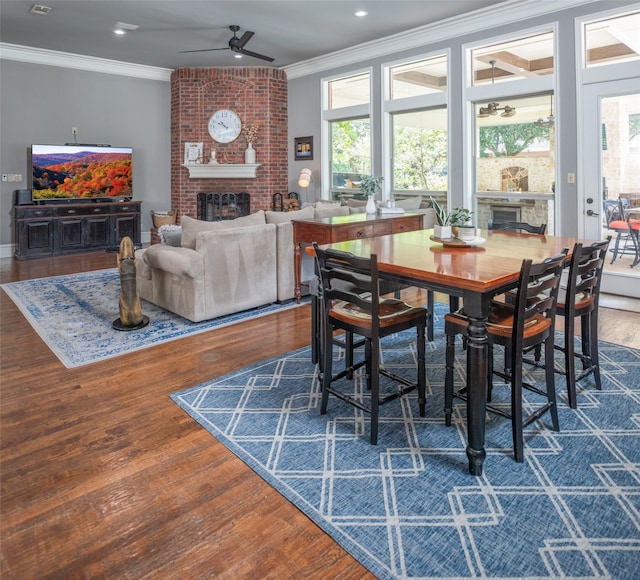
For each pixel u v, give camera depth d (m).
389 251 2.62
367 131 7.11
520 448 2.01
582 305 2.53
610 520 1.66
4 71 6.85
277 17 5.60
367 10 5.38
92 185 7.48
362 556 1.52
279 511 1.73
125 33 6.21
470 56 5.75
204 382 2.82
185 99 8.02
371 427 2.16
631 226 4.59
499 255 2.49
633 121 4.51
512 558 1.50
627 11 4.44
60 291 5.00
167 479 1.92
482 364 1.92
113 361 3.16
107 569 1.47
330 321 2.37
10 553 1.53
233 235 4.05
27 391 2.71
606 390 2.67
